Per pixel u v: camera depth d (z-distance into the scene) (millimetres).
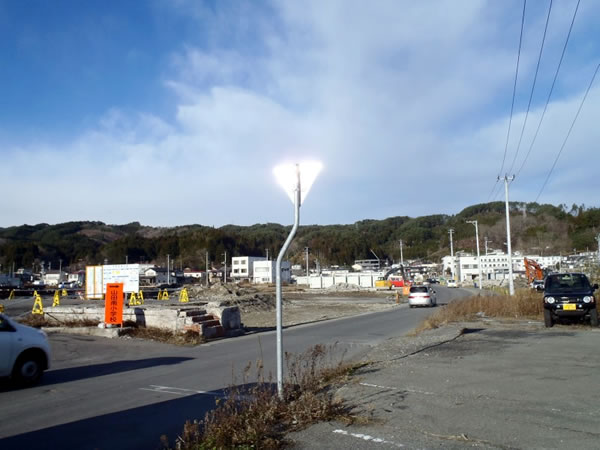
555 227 134750
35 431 6121
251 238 187000
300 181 6719
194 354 12734
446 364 9719
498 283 83000
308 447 5074
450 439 5207
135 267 29328
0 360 8414
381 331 18125
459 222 168125
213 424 5465
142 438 5785
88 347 13953
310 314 30375
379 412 6281
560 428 5496
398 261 168875
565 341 12906
